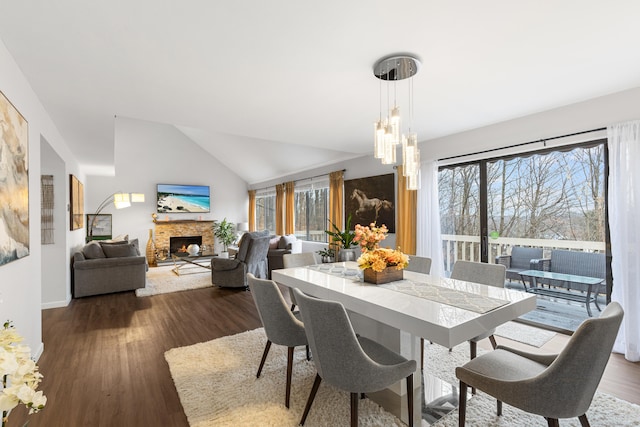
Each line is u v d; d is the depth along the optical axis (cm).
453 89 263
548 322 337
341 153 586
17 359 84
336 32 180
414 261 314
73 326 346
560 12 163
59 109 296
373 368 154
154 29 174
